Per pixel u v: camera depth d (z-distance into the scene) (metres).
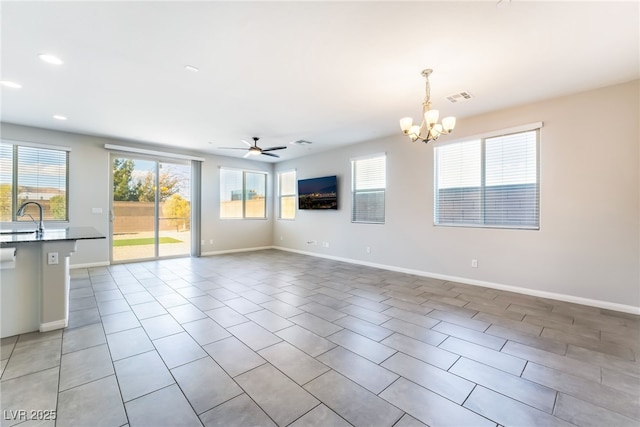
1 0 1.89
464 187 4.55
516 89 3.38
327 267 5.74
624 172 3.26
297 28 2.23
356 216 6.21
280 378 1.99
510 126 4.00
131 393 1.81
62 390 1.83
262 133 5.28
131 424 1.55
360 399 1.78
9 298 2.60
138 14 2.05
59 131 5.12
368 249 5.90
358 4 1.96
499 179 4.19
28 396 1.77
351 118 4.41
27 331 2.67
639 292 3.19
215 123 4.66
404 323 2.95
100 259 5.66
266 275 5.04
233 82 3.16
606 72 2.97
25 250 2.67
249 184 8.03
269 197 8.43
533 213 3.90
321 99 3.65
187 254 7.04
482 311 3.29
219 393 1.82
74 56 2.63
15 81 3.14
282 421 1.58
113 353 2.31
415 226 5.12
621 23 2.15
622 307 3.28
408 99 3.67
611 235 3.34
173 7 1.98
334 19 2.12
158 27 2.21
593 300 3.45
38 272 2.73
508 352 2.36
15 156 4.78
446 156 4.76
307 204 7.18
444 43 2.43
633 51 2.55
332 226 6.68
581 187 3.51
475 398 1.79
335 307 3.42
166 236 6.67
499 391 1.86
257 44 2.44
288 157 7.60
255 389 1.87
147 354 2.30
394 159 5.43
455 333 2.71
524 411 1.68
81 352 2.32
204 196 7.10
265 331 2.75
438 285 4.39
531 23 2.16
